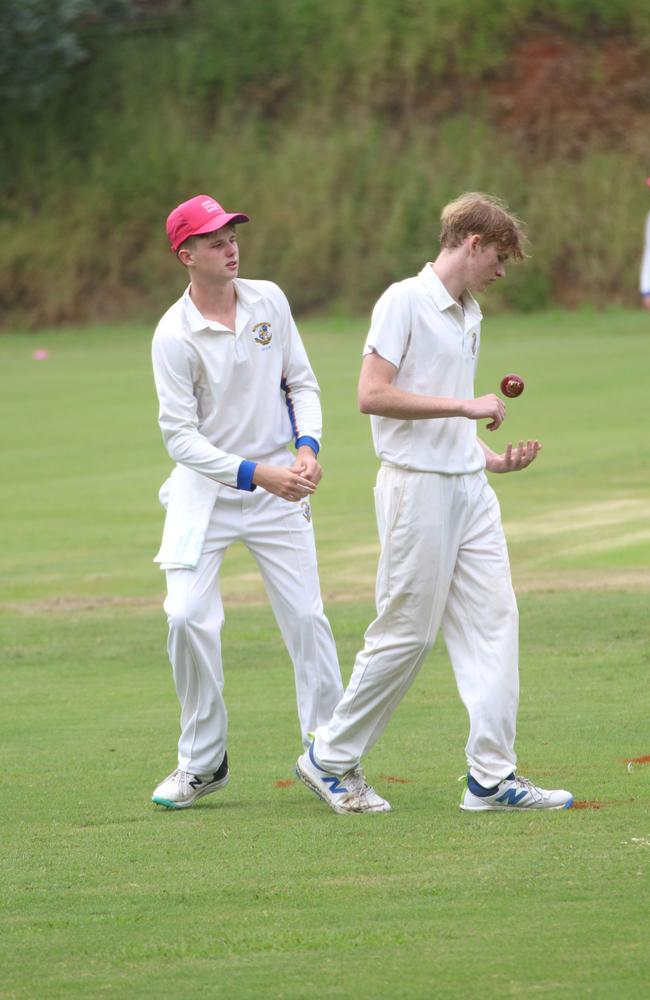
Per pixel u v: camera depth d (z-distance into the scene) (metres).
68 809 18.41
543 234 114.44
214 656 18.42
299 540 18.94
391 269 115.69
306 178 119.94
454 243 17.28
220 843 16.59
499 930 13.20
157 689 26.28
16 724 23.56
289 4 128.62
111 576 38.84
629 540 39.53
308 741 18.97
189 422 18.52
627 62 122.19
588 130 119.75
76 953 13.04
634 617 30.30
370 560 39.09
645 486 47.81
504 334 97.88
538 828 16.64
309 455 18.66
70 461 59.38
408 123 122.75
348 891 14.55
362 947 12.91
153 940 13.32
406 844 16.22
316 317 114.06
